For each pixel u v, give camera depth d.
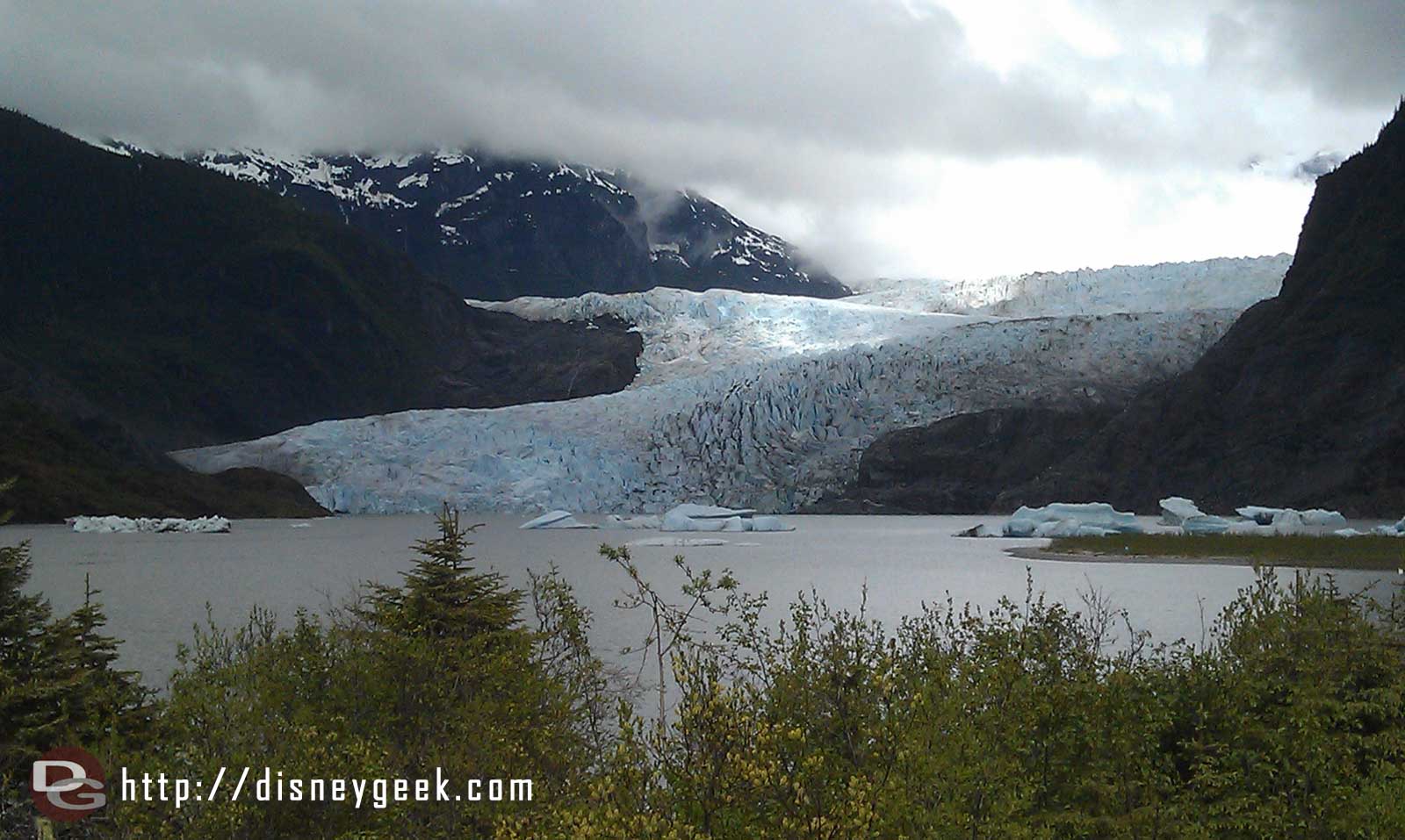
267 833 10.05
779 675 10.45
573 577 44.62
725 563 54.34
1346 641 12.09
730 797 8.56
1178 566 49.16
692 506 91.88
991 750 9.99
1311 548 53.59
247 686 11.50
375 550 63.50
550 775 10.58
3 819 10.45
